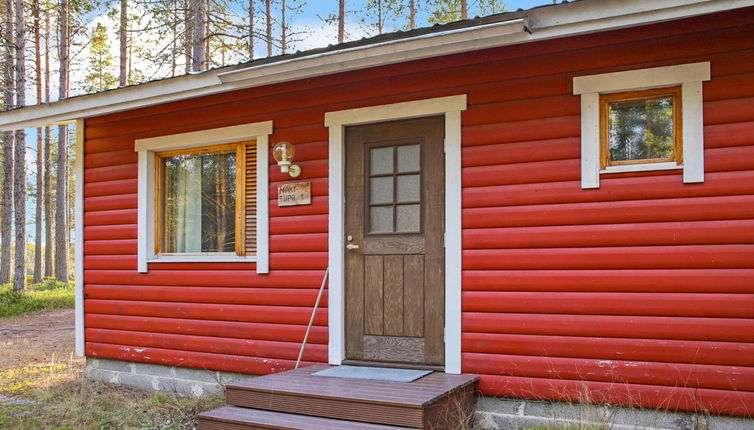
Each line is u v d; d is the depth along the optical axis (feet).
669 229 13.91
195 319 20.30
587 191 14.66
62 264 63.93
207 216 20.84
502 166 15.56
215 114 20.17
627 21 13.14
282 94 18.99
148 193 21.39
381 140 17.42
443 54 15.01
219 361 19.74
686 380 13.65
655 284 13.97
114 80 73.36
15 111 22.40
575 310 14.67
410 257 16.85
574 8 13.38
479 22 14.16
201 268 20.30
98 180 22.50
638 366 14.06
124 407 18.67
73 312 46.96
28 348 31.40
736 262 13.34
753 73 13.33
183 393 20.45
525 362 15.11
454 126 16.14
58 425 17.20
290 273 18.65
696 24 13.82
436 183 16.56
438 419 13.38
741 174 13.35
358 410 13.29
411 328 16.75
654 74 14.06
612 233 14.39
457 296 15.90
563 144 14.96
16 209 52.85
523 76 15.47
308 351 18.13
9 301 48.19
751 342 13.17
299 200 18.44
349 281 17.66
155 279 21.13
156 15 50.83
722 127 13.53
